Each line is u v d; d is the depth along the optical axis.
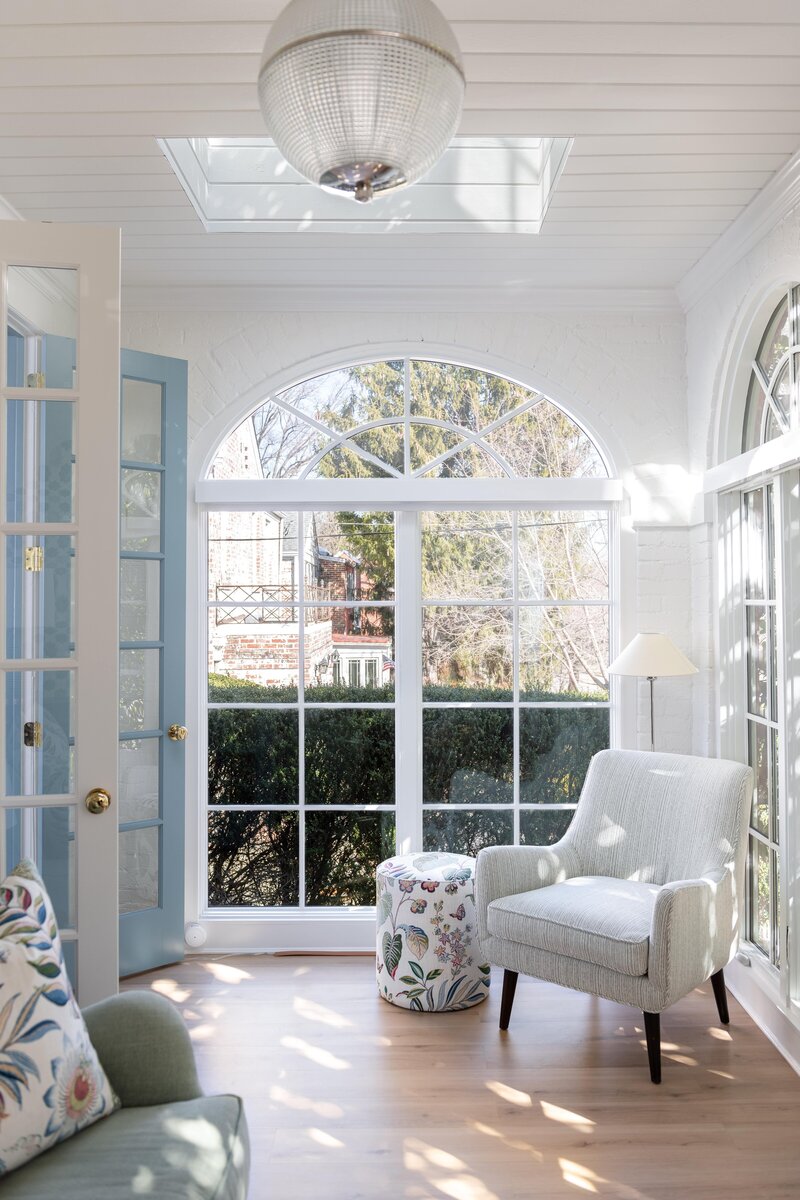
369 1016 3.39
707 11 2.23
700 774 3.47
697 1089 2.83
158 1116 1.80
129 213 3.35
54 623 2.32
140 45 2.35
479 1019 3.37
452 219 3.53
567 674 4.27
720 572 3.90
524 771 4.26
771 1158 2.46
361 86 1.43
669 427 4.23
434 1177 2.38
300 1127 2.62
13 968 1.73
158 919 3.86
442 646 4.26
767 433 3.56
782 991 3.11
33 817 2.33
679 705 4.16
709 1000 3.57
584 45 2.36
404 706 4.23
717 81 2.53
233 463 4.27
